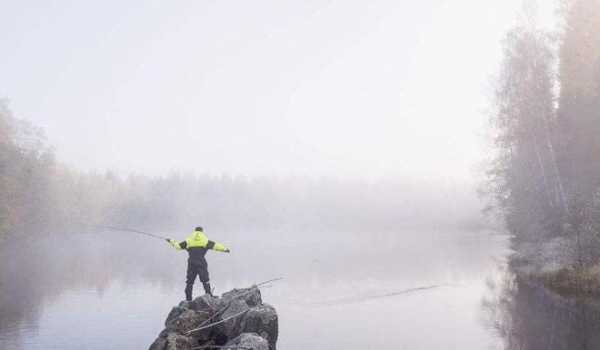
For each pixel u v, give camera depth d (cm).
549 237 3462
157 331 1675
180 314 1327
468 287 2691
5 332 1658
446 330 1669
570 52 3459
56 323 1800
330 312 2025
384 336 1598
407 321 1836
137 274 3384
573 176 3466
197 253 1494
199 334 1266
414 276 3197
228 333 1288
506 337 1523
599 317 1736
